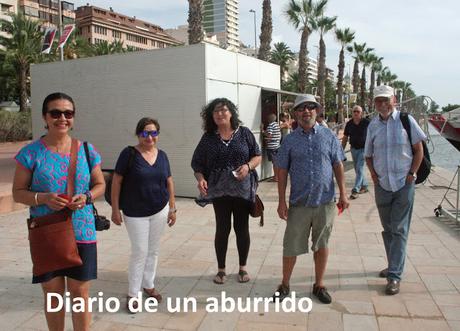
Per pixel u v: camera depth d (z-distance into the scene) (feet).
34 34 115.14
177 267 16.30
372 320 11.96
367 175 38.19
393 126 13.99
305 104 12.78
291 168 13.08
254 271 15.83
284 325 11.78
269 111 37.58
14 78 119.24
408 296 13.44
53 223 9.27
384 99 14.01
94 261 9.92
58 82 33.99
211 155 14.24
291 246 13.21
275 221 22.95
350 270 15.72
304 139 12.93
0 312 12.76
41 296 13.88
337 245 18.71
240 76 32.53
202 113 14.79
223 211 14.46
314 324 11.80
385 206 14.43
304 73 114.93
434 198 28.12
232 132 14.40
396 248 13.92
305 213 12.95
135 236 12.80
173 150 29.63
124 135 31.60
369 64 206.39
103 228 10.47
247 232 14.82
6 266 16.69
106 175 26.53
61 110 9.30
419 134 13.78
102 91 32.07
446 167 48.03
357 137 28.55
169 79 29.37
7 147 82.58
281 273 15.60
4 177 38.65
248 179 14.32
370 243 18.97
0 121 88.74
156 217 13.07
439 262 16.34
